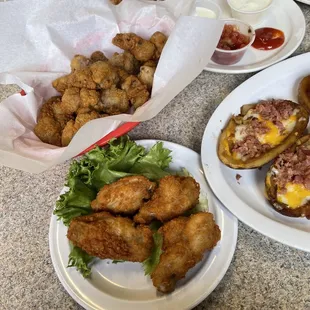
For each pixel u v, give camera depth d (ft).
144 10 1.38
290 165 1.03
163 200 0.99
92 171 1.06
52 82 1.34
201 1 1.53
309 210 0.98
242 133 1.11
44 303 0.99
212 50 1.25
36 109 1.29
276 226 0.96
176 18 1.37
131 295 0.95
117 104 1.25
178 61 1.19
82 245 0.93
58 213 1.01
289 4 1.50
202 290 0.91
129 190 1.00
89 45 1.42
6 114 1.22
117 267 1.00
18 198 1.18
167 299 0.91
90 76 1.25
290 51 1.36
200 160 1.12
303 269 0.96
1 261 1.07
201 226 0.93
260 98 1.24
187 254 0.91
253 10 1.47
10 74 1.28
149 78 1.27
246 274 0.97
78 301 0.93
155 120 1.28
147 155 1.10
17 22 1.29
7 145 1.17
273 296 0.93
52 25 1.34
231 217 1.01
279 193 1.01
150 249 0.95
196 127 1.25
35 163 1.12
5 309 0.99
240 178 1.11
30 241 1.09
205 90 1.34
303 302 0.91
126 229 0.95
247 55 1.41
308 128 1.16
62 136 1.23
